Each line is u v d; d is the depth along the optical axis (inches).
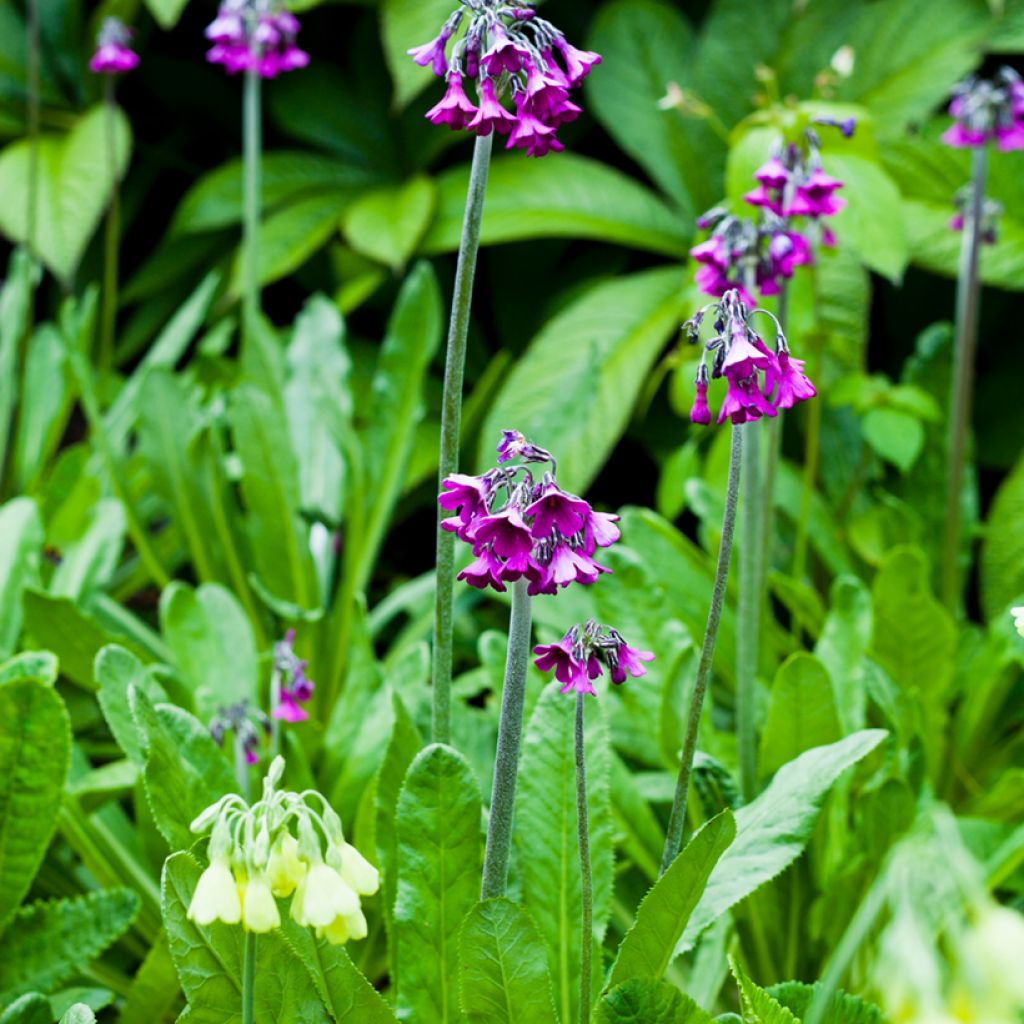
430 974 51.6
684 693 57.4
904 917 43.4
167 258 107.6
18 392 85.4
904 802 55.2
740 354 48.4
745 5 97.4
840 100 94.0
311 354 79.3
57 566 70.8
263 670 62.3
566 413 65.8
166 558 78.4
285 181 104.9
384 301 107.8
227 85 115.8
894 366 103.7
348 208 100.3
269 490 65.1
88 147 98.6
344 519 72.7
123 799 64.9
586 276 102.6
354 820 58.3
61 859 61.2
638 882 59.1
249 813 46.6
